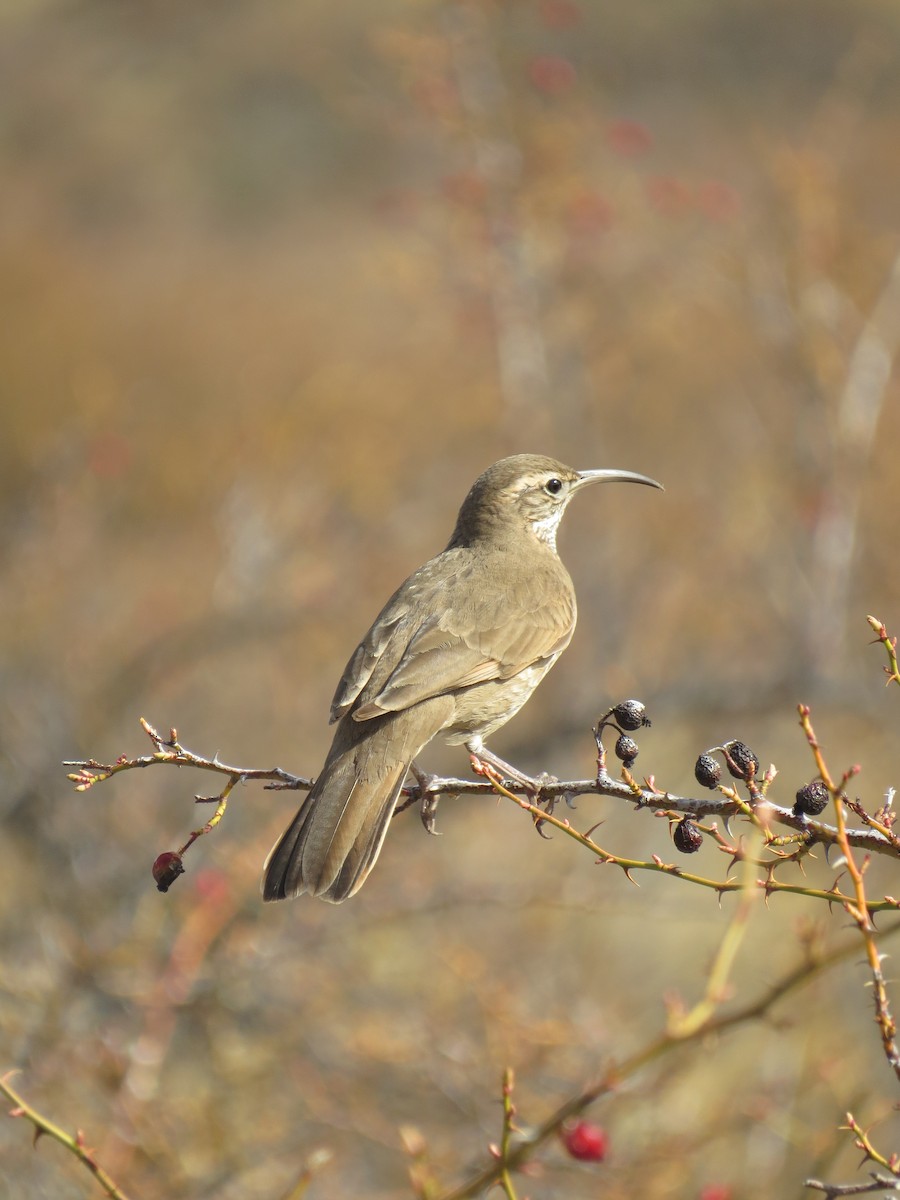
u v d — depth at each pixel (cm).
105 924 1456
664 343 2394
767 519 2098
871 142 2745
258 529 2048
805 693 1783
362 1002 1447
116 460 2266
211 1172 1253
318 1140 1325
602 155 2266
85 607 2053
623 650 1970
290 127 4853
